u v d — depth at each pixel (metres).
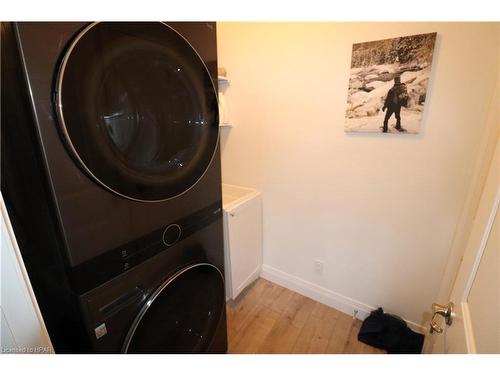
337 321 1.79
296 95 1.65
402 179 1.43
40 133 0.53
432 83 1.23
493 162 0.66
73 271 0.65
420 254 1.49
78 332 0.73
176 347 1.05
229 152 2.06
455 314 0.72
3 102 0.54
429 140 1.30
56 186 0.57
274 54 1.65
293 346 1.61
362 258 1.70
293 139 1.74
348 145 1.55
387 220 1.54
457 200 1.30
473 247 0.69
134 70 0.69
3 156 0.58
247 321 1.80
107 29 0.60
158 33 0.72
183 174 0.89
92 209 0.66
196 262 1.05
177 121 0.85
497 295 0.47
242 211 1.80
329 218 1.75
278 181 1.89
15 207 0.63
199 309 1.14
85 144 0.59
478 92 1.15
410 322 1.63
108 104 0.64
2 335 0.46
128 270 0.79
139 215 0.79
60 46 0.53
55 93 0.53
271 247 2.11
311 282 1.98
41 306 0.75
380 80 1.34
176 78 0.81
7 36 0.49
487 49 1.10
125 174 0.70
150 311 0.86
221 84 1.92
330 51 1.47
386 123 1.38
